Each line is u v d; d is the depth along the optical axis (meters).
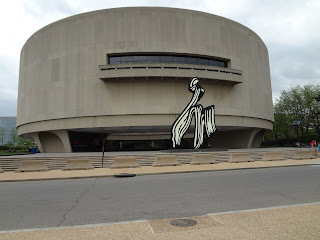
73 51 32.06
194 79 24.91
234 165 17.78
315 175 12.46
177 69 29.50
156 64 29.64
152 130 35.41
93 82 30.97
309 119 51.50
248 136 38.00
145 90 30.61
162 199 7.71
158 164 18.00
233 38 34.81
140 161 19.58
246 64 35.75
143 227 4.95
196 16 32.69
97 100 30.64
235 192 8.55
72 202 7.62
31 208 6.99
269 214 5.67
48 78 33.03
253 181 10.90
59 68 32.47
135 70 29.03
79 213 6.32
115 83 30.70
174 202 7.28
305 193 8.22
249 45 36.78
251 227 4.79
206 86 32.44
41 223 5.54
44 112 32.75
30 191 9.84
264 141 57.38
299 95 50.03
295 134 57.28
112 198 8.05
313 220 5.12
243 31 36.16
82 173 15.01
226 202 7.15
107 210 6.55
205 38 32.66
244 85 35.12
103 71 29.22
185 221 5.32
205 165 18.20
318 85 50.69
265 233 4.44
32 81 35.06
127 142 45.22
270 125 41.03
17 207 7.14
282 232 4.46
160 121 30.48
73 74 31.67
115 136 44.59
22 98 37.41
